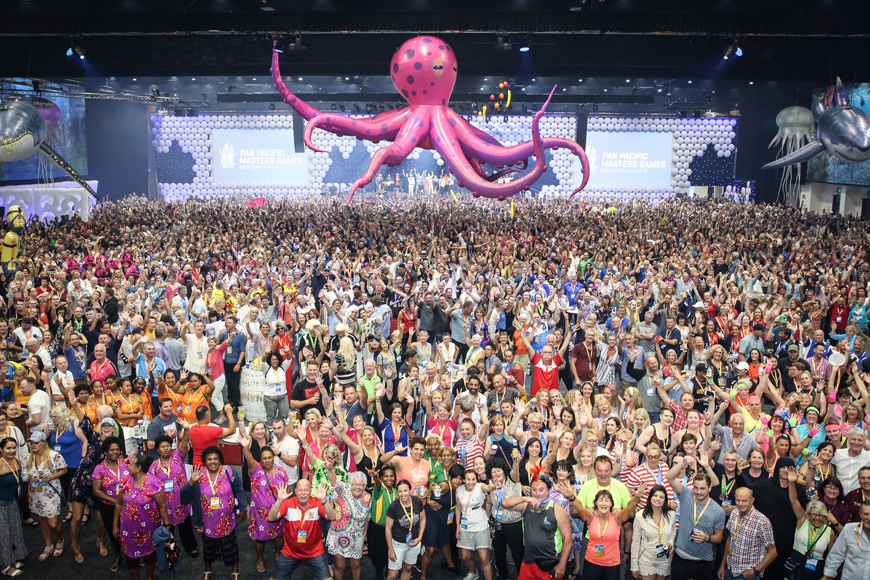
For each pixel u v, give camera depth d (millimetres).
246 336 11875
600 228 31547
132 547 7453
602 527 6824
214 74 34281
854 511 7094
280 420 8398
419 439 7684
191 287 15625
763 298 16062
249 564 8242
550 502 6965
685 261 20859
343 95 48312
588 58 31516
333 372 10938
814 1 26797
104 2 27500
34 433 8031
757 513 6730
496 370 10930
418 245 24938
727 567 6938
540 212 39031
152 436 8617
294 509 7215
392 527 7242
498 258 21109
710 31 27312
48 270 17906
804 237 30594
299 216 38312
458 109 48969
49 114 44188
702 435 8469
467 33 29500
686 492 6859
